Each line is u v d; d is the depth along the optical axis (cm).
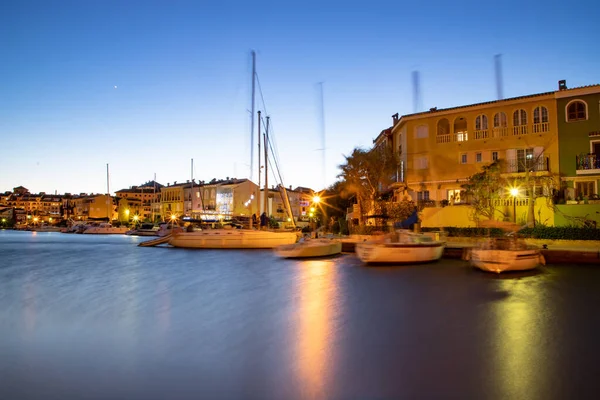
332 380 851
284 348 1050
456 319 1323
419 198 4166
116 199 14200
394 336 1144
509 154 3794
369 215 3744
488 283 1964
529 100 3734
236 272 2453
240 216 5225
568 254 2500
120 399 783
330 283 2012
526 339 1111
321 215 5972
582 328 1213
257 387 822
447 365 925
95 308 1525
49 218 15600
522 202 3325
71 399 786
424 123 4212
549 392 789
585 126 3541
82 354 1022
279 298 1675
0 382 861
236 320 1331
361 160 4156
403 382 837
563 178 3519
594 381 836
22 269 2694
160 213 11188
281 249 3212
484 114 3934
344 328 1227
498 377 858
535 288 1834
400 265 2597
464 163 4003
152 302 1622
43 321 1339
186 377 876
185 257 3400
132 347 1070
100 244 5316
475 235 3328
